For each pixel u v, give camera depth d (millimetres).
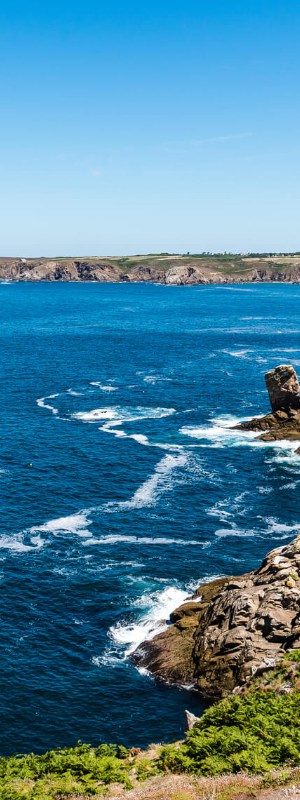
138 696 32594
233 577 40750
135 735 29781
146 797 19484
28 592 41406
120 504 55531
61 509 54250
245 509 54969
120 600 40688
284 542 48688
